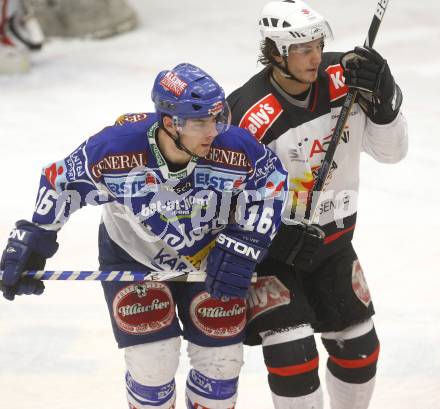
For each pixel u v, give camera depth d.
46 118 32.62
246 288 11.51
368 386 12.88
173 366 11.91
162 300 11.87
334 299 12.67
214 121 10.64
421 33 41.97
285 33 11.52
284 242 12.12
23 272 11.59
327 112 12.11
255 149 11.27
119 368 15.97
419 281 19.55
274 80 12.11
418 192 25.00
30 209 24.11
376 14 12.06
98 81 37.53
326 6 46.91
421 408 14.41
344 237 12.84
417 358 16.05
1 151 28.92
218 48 42.03
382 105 12.07
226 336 11.84
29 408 14.66
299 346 11.77
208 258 11.65
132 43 43.50
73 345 16.83
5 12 37.88
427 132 29.89
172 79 10.60
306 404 11.82
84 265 20.50
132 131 11.12
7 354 16.47
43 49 43.03
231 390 12.11
